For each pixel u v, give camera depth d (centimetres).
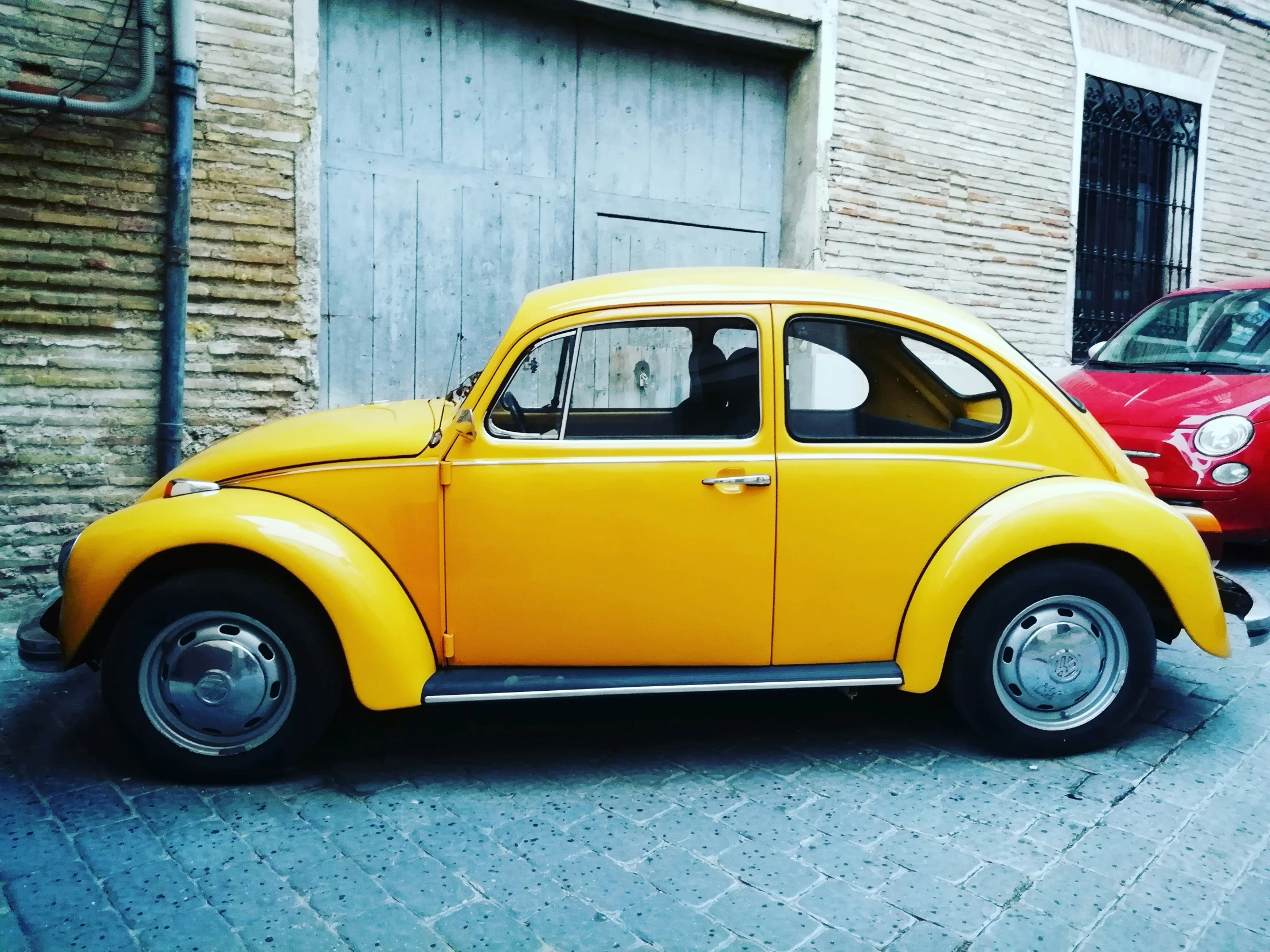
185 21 507
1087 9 875
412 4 619
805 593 321
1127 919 243
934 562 323
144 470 535
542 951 228
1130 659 333
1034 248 870
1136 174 962
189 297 536
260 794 310
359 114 609
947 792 313
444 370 652
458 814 298
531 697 309
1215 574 364
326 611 306
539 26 664
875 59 761
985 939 234
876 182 775
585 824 291
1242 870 266
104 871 262
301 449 318
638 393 324
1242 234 1041
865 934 236
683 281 334
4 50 481
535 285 682
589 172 696
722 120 746
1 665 425
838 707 391
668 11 678
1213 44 967
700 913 245
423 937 234
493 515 311
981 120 823
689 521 314
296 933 235
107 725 364
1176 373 645
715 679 317
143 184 517
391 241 626
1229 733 361
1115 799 308
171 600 302
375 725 369
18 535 507
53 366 506
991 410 333
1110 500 323
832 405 323
